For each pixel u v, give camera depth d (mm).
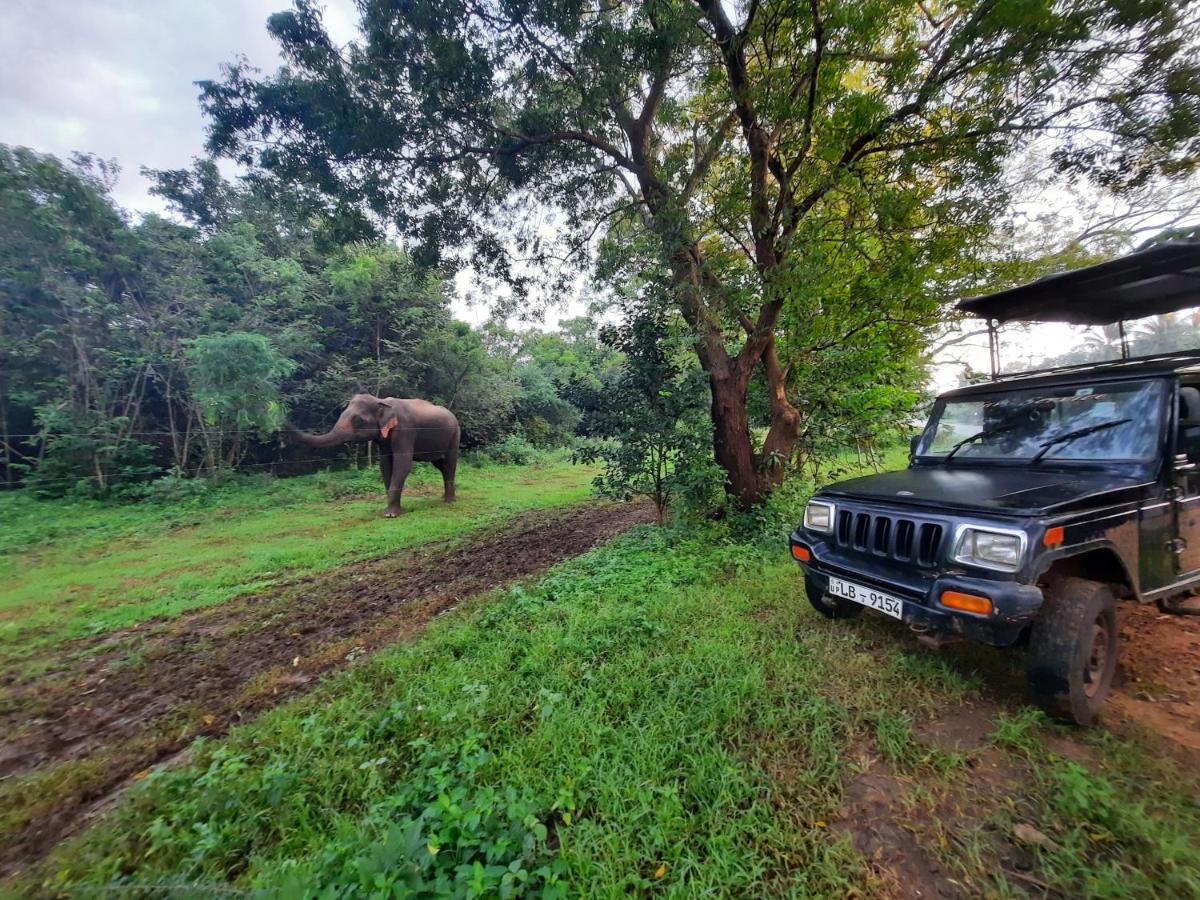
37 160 11609
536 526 9602
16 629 5137
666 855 2109
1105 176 5914
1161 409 3307
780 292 6191
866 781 2502
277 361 12742
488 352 22875
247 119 6684
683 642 3955
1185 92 5039
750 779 2494
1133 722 2869
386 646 4512
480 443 21828
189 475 13750
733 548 6262
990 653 3557
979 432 4203
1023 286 4277
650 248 6539
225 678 4156
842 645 3768
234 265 14375
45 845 2482
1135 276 3994
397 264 9328
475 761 2559
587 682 3449
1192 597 4082
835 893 1929
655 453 7559
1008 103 5344
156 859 2227
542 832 2131
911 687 3191
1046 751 2615
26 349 11859
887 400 8469
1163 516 3271
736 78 5941
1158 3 4520
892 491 3475
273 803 2475
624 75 6043
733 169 6719
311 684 3975
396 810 2377
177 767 2984
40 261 11852
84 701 3844
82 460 12156
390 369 17422
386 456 11742
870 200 6492
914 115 5922
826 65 5891
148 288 13297
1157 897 1840
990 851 2096
